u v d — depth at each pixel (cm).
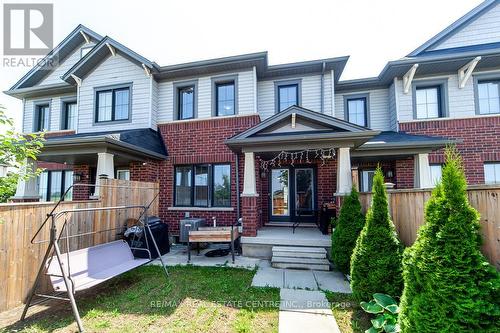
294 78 942
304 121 678
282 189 928
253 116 856
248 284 480
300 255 607
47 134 1034
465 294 218
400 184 839
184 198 901
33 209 420
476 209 266
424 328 233
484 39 862
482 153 795
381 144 721
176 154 905
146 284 481
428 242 249
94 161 900
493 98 827
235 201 845
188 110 948
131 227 621
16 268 389
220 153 869
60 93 1090
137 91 934
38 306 401
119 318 357
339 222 539
